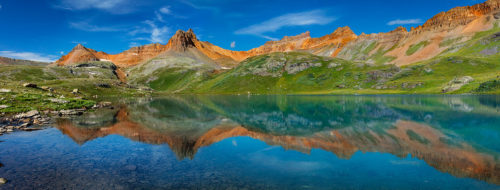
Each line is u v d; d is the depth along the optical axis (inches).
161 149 930.7
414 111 2244.1
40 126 1413.6
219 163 759.1
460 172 672.4
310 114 2156.7
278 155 849.5
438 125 1453.0
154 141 1075.9
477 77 7066.9
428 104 3019.2
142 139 1114.7
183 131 1330.0
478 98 4087.1
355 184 596.7
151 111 2482.8
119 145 989.2
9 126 1355.8
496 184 591.2
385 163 756.6
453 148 919.7
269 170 695.1
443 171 681.0
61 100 2466.8
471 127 1369.3
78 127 1412.4
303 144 1013.8
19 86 3193.9
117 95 6727.4
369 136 1160.2
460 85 6353.3
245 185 588.1
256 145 1000.2
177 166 723.4
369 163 757.9
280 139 1116.5
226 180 617.6
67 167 698.2
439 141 1038.4
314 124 1550.2
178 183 594.9
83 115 1991.9
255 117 1974.7
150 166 721.0
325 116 1983.3
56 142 1019.9
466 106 2645.2
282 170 696.4
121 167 706.8
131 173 658.2
